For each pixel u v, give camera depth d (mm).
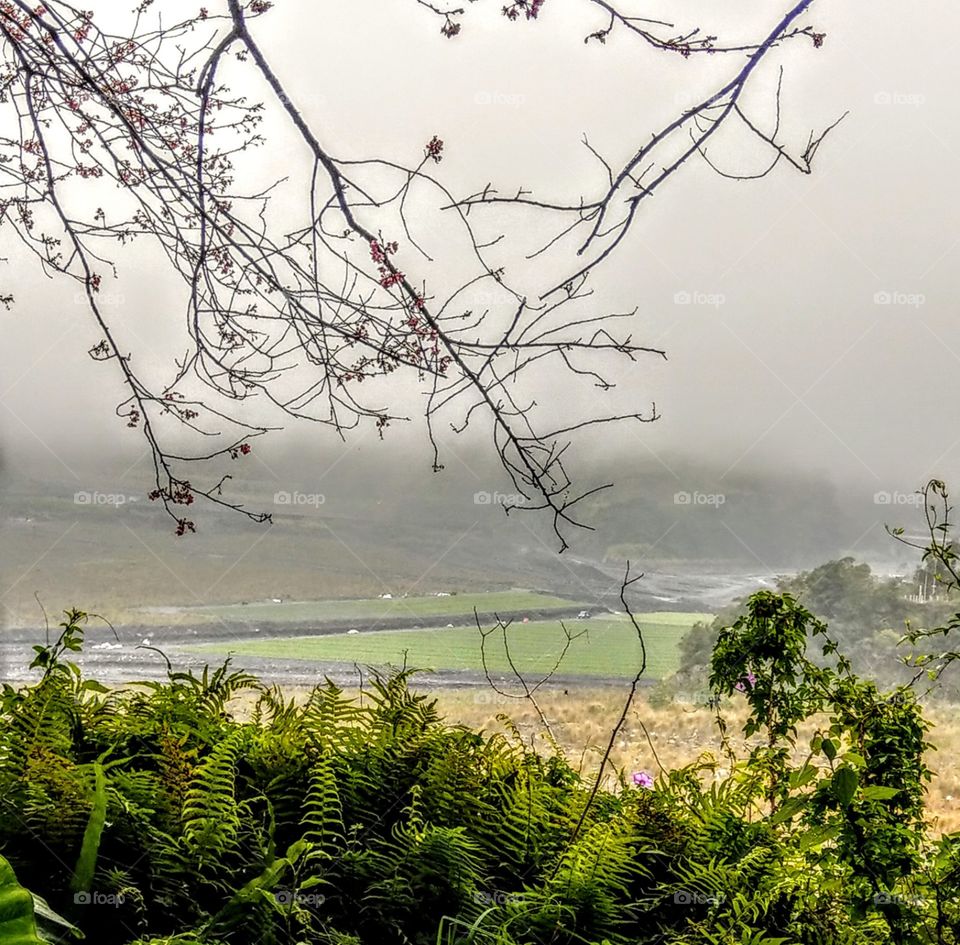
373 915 1708
